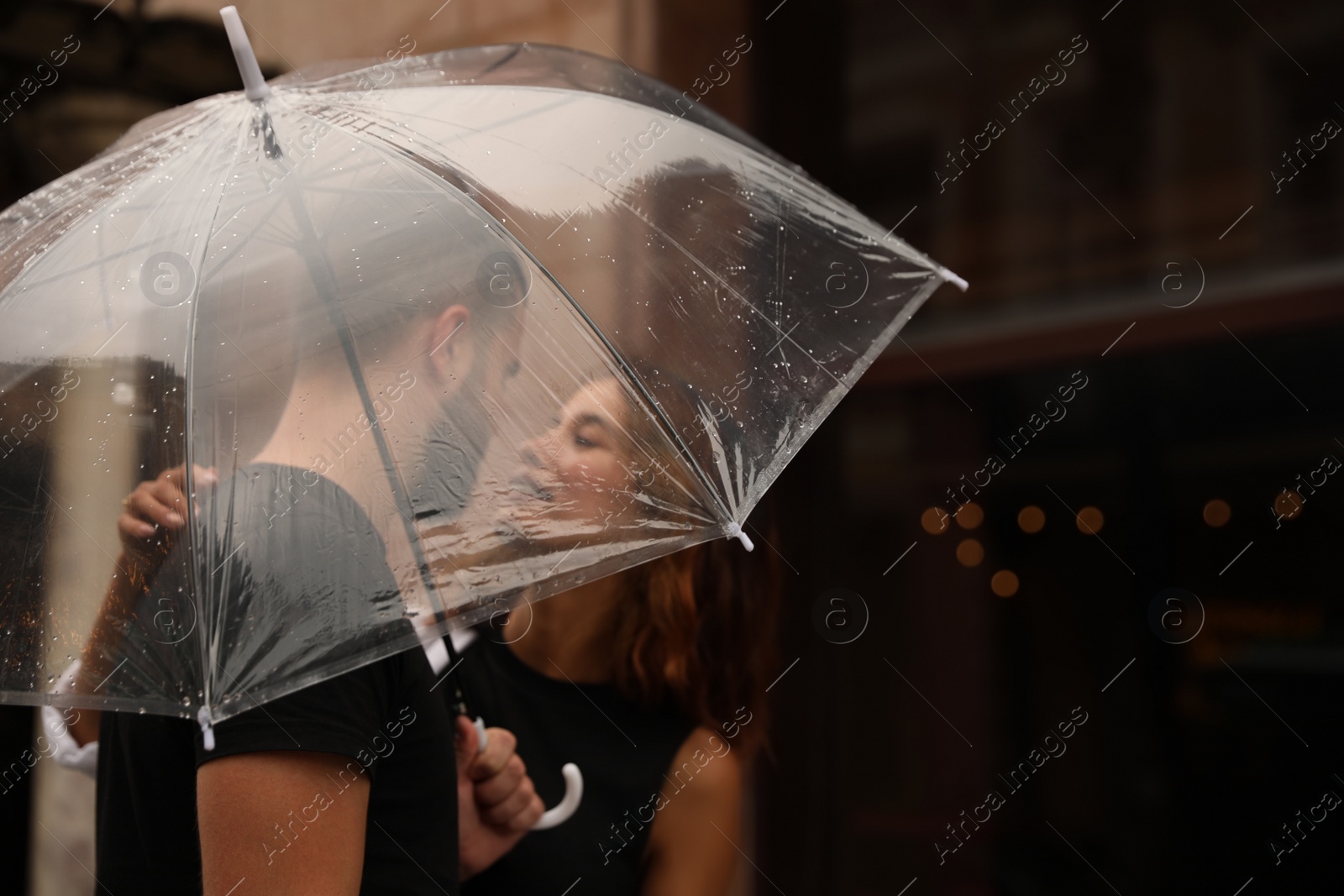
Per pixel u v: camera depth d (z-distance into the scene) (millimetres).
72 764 2191
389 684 1500
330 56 5270
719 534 1708
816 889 5352
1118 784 5797
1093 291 4973
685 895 2680
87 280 1600
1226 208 4707
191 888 1454
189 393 1474
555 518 1594
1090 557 5848
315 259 1565
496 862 2477
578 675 2705
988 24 5188
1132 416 5562
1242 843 5555
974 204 5227
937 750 5562
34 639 1431
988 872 5578
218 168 1681
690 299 1884
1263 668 5531
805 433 1879
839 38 5430
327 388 1501
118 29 4605
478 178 1748
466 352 1595
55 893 4043
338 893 1317
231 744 1313
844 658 5520
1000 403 5547
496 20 5281
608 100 2061
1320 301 4430
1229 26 4711
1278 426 5340
